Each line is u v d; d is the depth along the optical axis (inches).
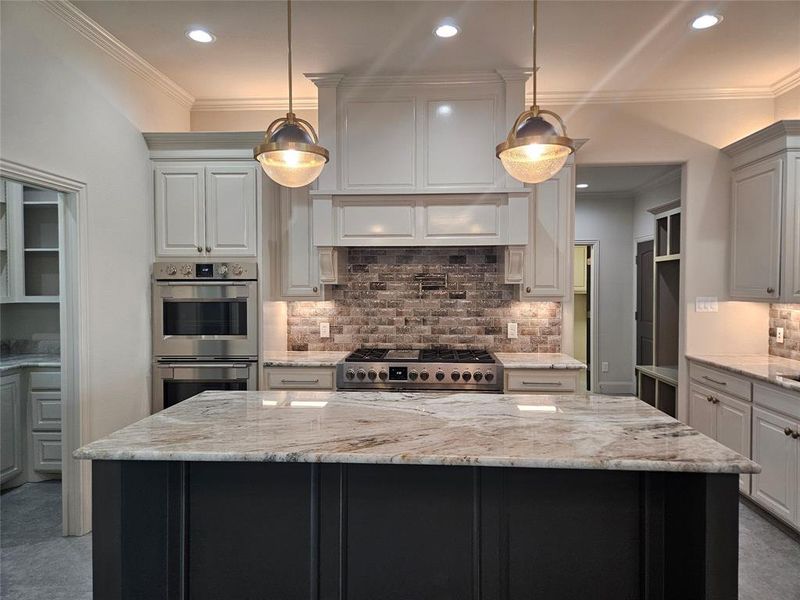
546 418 77.5
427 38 122.2
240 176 140.9
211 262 140.6
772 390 116.3
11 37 94.7
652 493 68.8
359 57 132.3
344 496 70.8
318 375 139.9
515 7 108.9
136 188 134.8
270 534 71.4
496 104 140.6
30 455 146.9
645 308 251.1
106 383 121.7
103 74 121.2
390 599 70.8
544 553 69.7
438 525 70.1
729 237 155.6
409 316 161.6
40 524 121.7
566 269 145.6
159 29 117.4
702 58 133.0
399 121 142.4
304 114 163.3
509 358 145.8
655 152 156.7
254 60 134.0
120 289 127.3
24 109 97.7
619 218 265.4
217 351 139.6
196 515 72.1
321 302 162.9
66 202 112.7
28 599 92.4
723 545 60.7
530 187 145.6
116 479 66.6
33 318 153.8
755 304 155.9
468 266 160.1
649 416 78.6
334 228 144.3
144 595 69.6
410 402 88.7
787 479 111.2
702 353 156.7
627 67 138.1
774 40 123.2
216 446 64.6
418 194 141.7
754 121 154.8
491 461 59.7
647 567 68.9
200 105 164.1
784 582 96.9
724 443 136.2
